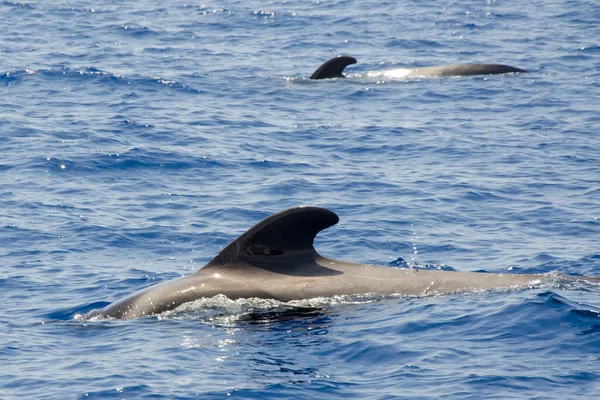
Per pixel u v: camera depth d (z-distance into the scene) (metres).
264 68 148.00
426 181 84.88
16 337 48.41
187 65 147.88
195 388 41.12
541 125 106.88
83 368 43.72
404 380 41.25
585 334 44.56
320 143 100.31
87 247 66.38
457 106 118.69
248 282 50.72
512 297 49.09
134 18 199.38
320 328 46.97
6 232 69.00
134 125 105.00
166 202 78.25
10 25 185.38
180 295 50.53
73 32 179.75
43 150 92.62
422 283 51.16
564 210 75.44
